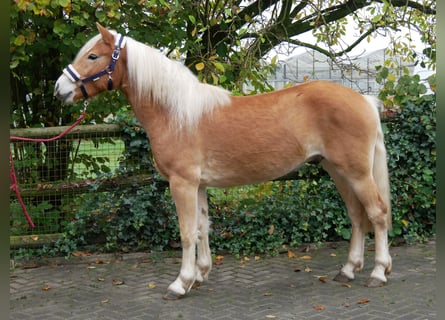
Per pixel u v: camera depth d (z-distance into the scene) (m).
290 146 3.61
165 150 3.54
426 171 4.99
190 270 3.63
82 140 5.04
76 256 4.75
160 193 4.82
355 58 5.87
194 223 3.60
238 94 5.08
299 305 3.42
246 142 3.57
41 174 5.17
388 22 5.68
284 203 5.00
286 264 4.48
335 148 3.57
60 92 3.51
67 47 4.96
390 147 4.99
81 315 3.35
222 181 3.69
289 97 3.66
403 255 4.62
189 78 3.62
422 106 4.97
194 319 3.21
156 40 5.12
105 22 4.79
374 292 3.63
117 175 4.77
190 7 5.29
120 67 3.61
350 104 3.56
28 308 3.51
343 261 4.52
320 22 5.98
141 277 4.20
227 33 6.03
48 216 4.93
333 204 4.96
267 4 6.15
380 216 3.67
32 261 4.68
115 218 4.79
